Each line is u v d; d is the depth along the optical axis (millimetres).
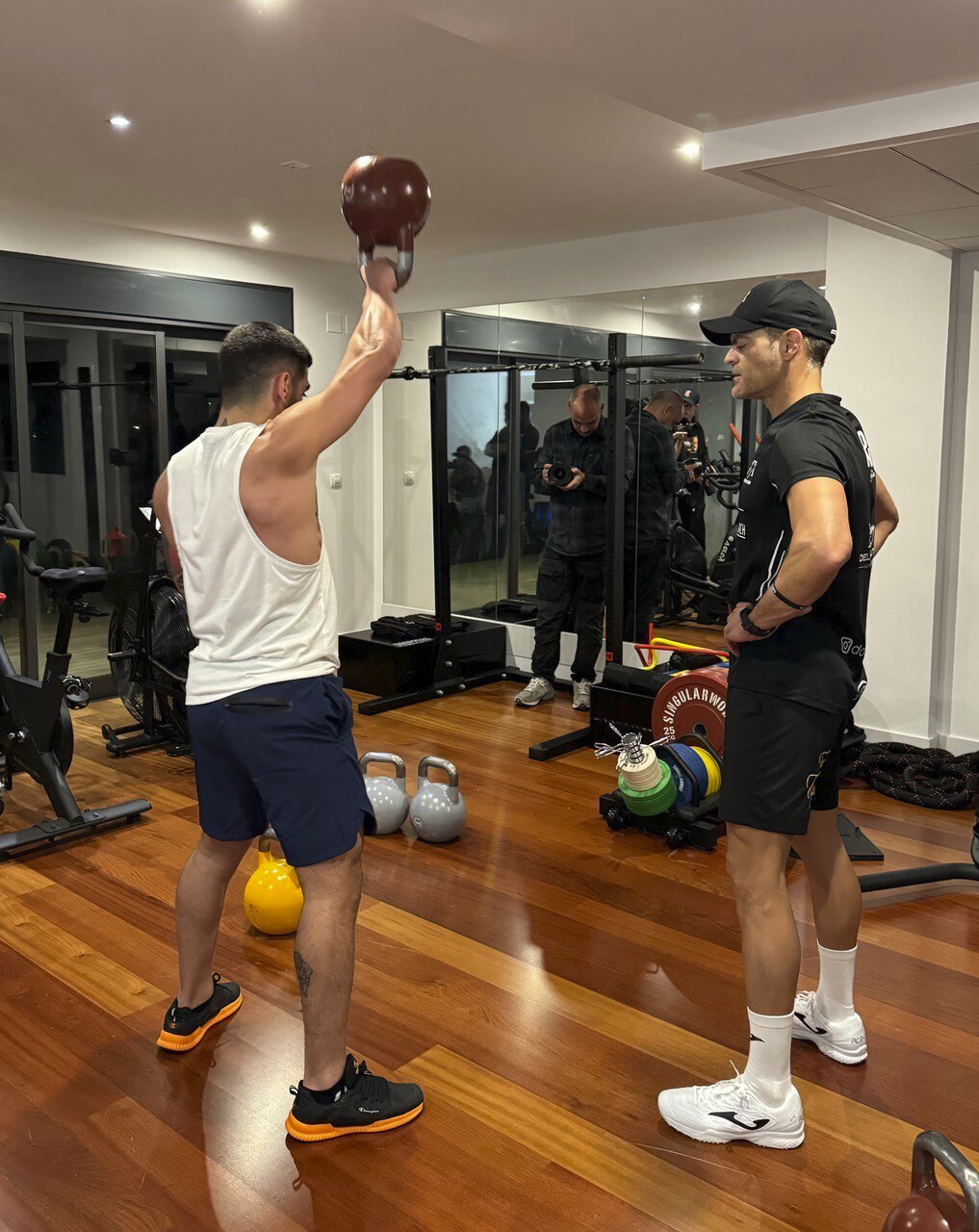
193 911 2197
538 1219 1792
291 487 1850
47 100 3037
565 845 3496
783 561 1809
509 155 3623
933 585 4211
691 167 3777
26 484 4883
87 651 5355
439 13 2090
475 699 5496
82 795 3982
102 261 4953
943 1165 1266
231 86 2912
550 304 5367
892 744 4242
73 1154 1952
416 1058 2258
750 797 1882
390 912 2973
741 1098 1973
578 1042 2324
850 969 2232
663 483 4953
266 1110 2086
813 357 1915
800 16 2074
